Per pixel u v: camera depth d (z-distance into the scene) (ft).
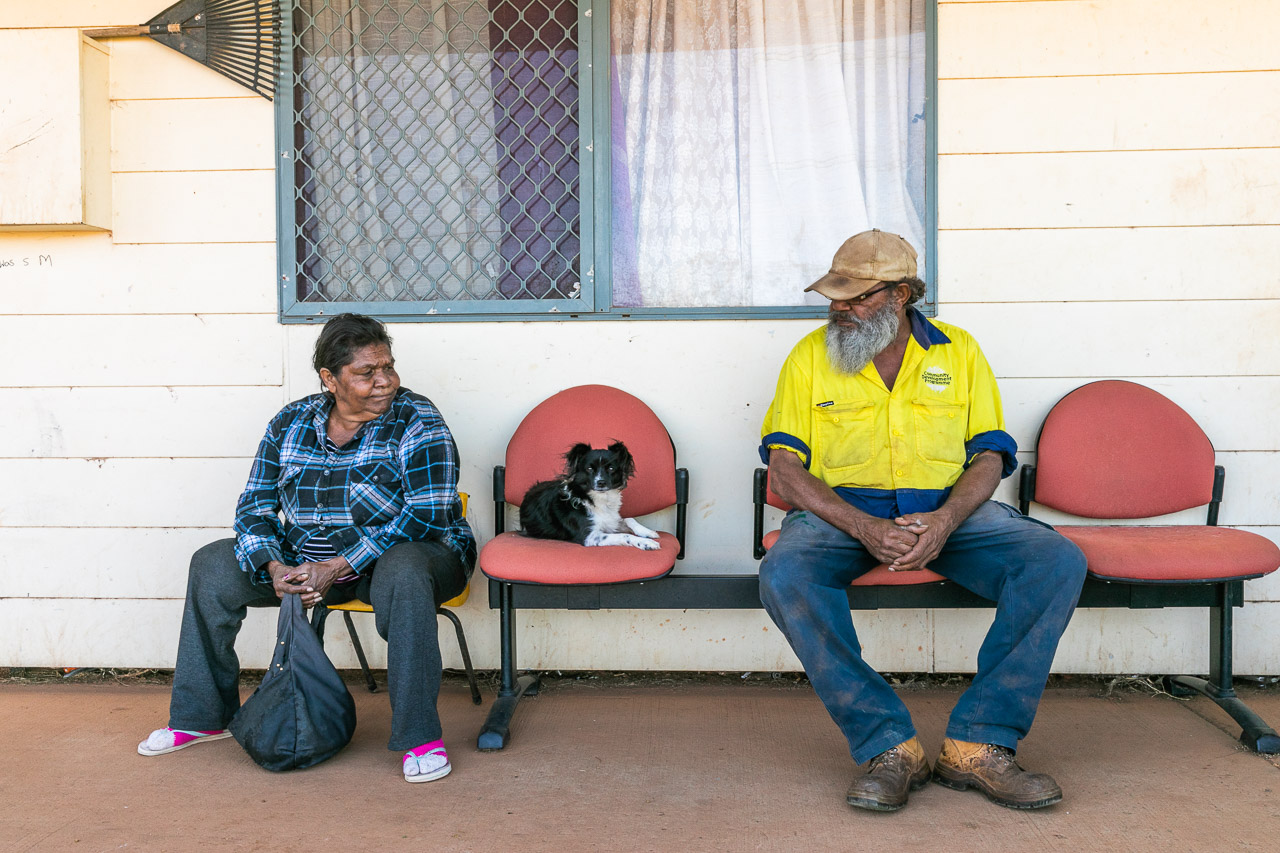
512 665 8.30
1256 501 9.08
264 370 9.51
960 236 9.14
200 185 9.48
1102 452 8.65
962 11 9.05
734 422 9.37
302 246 9.59
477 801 6.59
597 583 7.41
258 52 9.37
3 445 9.59
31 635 9.65
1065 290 9.11
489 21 9.50
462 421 9.52
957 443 7.60
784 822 6.22
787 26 9.38
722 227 9.50
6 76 8.98
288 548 7.73
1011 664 6.57
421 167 9.62
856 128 9.34
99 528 9.60
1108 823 6.13
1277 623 9.10
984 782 6.51
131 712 8.57
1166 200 9.00
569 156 9.53
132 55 9.45
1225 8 8.89
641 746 7.64
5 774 7.10
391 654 6.97
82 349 9.53
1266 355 9.00
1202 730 7.89
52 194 9.01
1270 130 8.91
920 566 6.73
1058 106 9.04
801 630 6.68
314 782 6.94
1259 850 5.75
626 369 9.41
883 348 7.43
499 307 9.40
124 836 6.08
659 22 9.45
